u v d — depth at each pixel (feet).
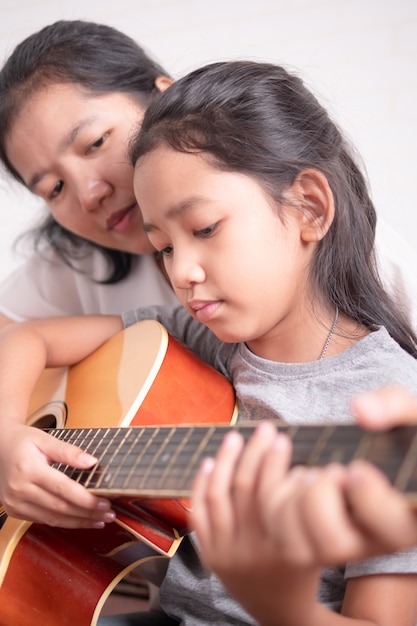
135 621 4.33
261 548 2.40
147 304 6.03
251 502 2.41
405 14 7.85
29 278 6.48
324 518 2.15
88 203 5.11
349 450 2.35
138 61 5.34
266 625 2.68
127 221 5.25
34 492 3.50
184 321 4.74
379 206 8.08
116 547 3.84
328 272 3.92
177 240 3.73
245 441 2.72
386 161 8.02
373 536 2.16
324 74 8.09
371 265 4.18
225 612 3.80
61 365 4.67
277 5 8.21
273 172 3.76
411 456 2.17
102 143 5.07
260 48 8.30
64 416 4.34
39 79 5.11
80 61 5.13
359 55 7.99
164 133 3.83
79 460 3.34
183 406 3.99
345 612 3.25
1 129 5.26
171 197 3.70
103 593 3.85
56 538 3.78
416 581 3.22
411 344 4.04
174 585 3.98
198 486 2.55
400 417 2.27
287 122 3.97
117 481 3.15
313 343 3.92
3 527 3.79
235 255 3.63
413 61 7.88
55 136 5.06
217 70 4.09
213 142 3.71
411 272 5.01
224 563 2.49
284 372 3.93
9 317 6.49
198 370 4.14
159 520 3.59
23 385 4.31
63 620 3.74
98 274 6.13
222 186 3.64
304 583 2.48
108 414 4.02
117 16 8.80
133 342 4.45
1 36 9.07
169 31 8.61
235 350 4.28
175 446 2.99
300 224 3.80
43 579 3.72
